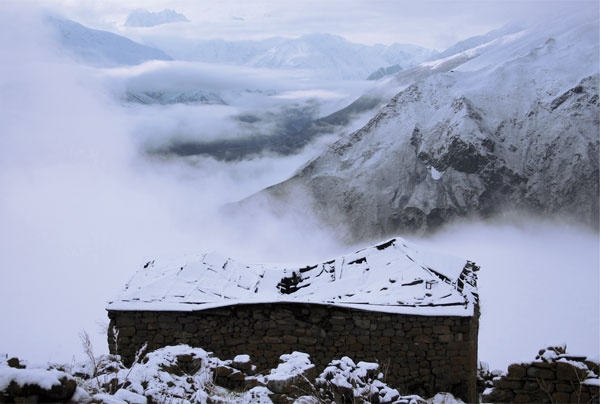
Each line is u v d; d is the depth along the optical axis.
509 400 14.59
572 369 14.30
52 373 9.31
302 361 15.80
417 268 23.50
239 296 23.03
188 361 16.83
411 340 21.67
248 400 14.19
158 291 23.00
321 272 25.31
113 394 12.07
